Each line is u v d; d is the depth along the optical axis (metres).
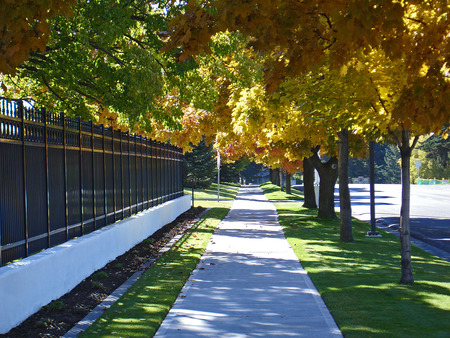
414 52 6.76
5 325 6.92
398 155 125.81
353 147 22.72
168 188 23.84
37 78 14.31
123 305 8.39
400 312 7.88
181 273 11.12
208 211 28.83
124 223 13.91
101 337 6.69
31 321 7.47
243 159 79.81
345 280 10.37
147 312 7.95
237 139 25.44
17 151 8.40
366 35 5.86
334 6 5.87
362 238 17.72
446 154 91.69
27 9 5.33
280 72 7.30
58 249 9.20
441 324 7.23
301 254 13.87
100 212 12.91
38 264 8.05
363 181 129.25
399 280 10.38
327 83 9.38
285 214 27.55
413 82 6.83
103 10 11.77
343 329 7.06
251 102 15.68
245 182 126.06
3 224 7.84
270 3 5.67
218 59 17.00
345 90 9.17
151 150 19.77
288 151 22.64
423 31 6.96
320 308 8.33
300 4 6.19
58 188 10.09
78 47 11.78
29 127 8.86
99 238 11.55
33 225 8.90
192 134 25.48
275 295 9.23
